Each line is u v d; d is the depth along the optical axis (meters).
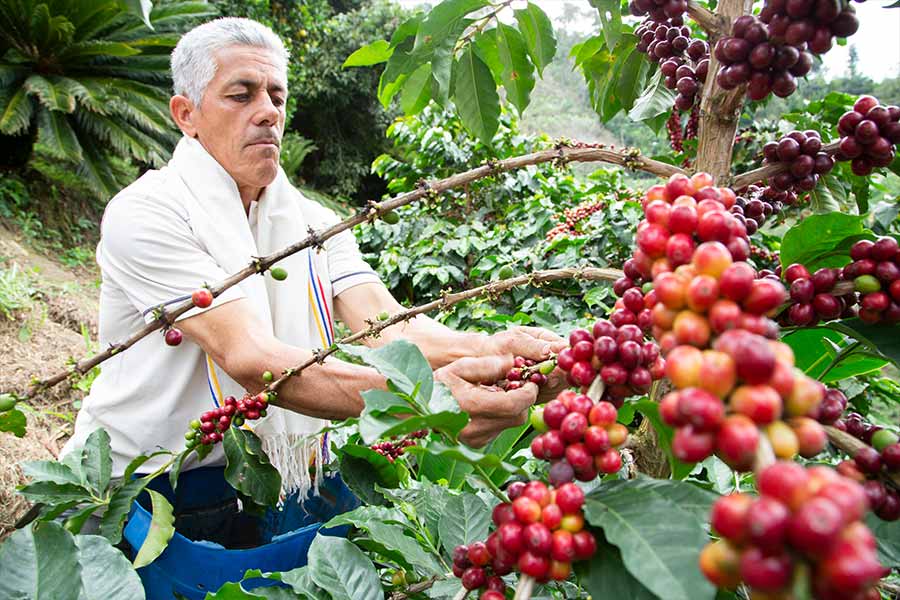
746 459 0.46
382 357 0.85
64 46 6.64
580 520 0.61
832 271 0.82
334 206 10.80
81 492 1.38
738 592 0.86
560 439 0.65
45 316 4.69
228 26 1.65
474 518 1.12
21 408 3.55
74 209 7.08
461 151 5.10
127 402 1.66
